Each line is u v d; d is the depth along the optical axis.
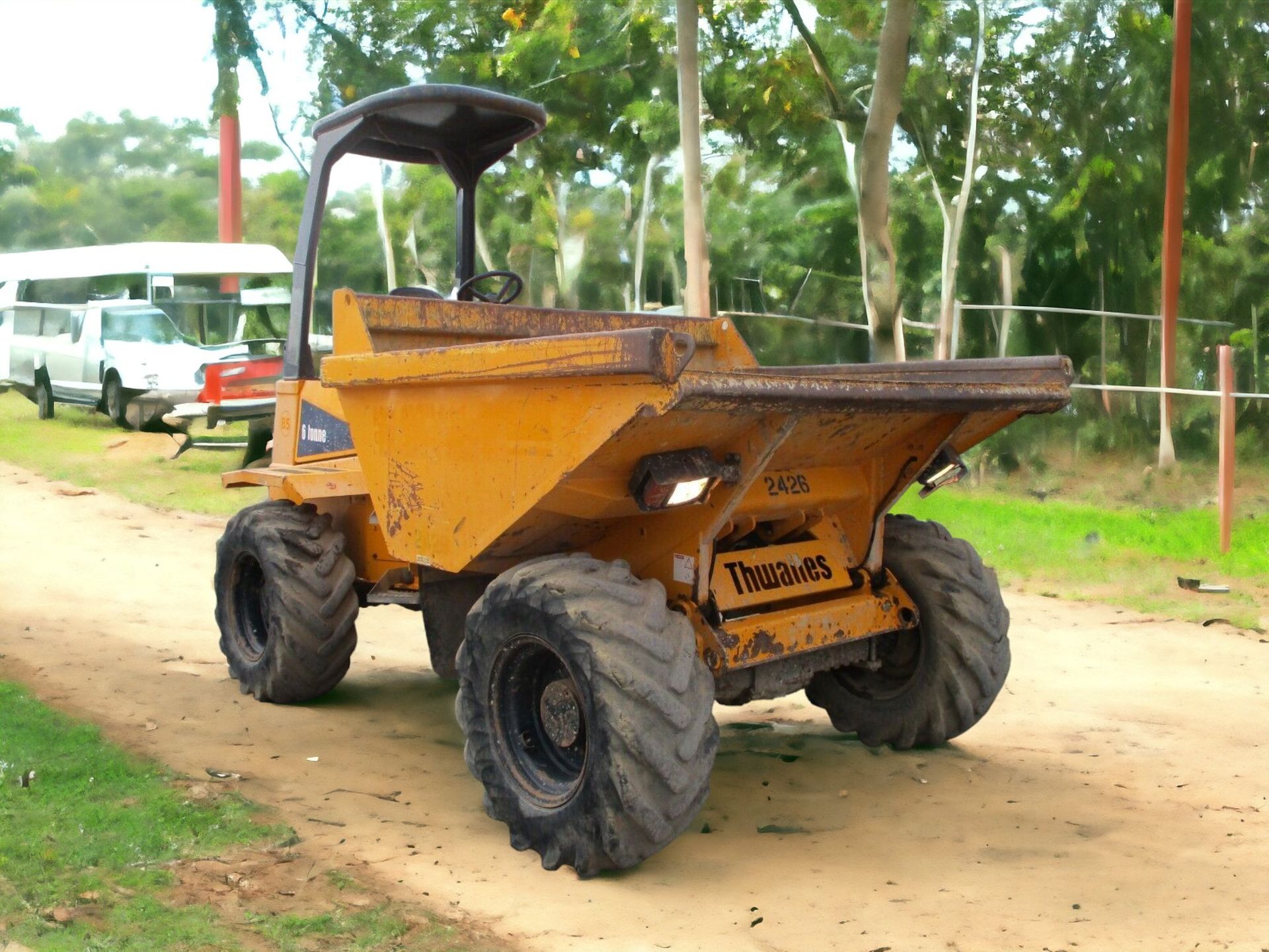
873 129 15.39
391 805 4.69
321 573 5.89
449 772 5.16
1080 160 17.70
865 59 18.94
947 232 17.25
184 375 17.23
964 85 18.33
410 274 24.67
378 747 5.46
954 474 5.03
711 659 4.37
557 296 24.38
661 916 3.74
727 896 3.91
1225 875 4.13
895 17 15.05
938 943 3.57
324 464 5.89
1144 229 17.47
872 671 5.57
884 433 4.82
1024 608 9.17
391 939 3.50
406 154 6.40
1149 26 16.88
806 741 5.76
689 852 4.31
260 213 32.69
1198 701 6.66
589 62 20.64
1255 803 4.92
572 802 4.02
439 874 4.02
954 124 18.55
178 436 17.61
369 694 6.45
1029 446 16.25
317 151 5.98
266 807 4.52
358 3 21.36
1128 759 5.54
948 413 4.82
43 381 19.48
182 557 10.30
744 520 4.70
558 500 4.10
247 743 5.39
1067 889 3.99
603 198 23.73
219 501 13.15
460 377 4.22
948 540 5.36
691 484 4.08
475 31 21.89
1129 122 17.53
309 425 6.00
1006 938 3.61
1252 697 6.75
